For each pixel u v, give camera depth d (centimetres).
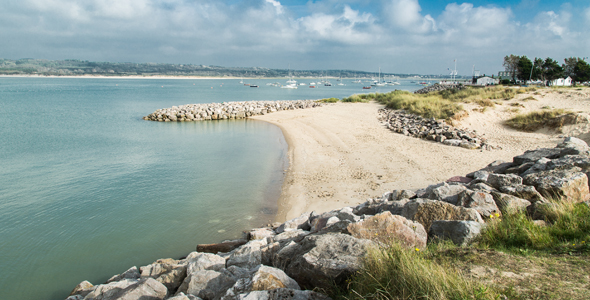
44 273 904
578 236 545
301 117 3653
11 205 1340
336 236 555
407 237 581
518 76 7800
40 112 4566
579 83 7956
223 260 668
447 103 3406
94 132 3044
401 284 389
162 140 2661
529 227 571
